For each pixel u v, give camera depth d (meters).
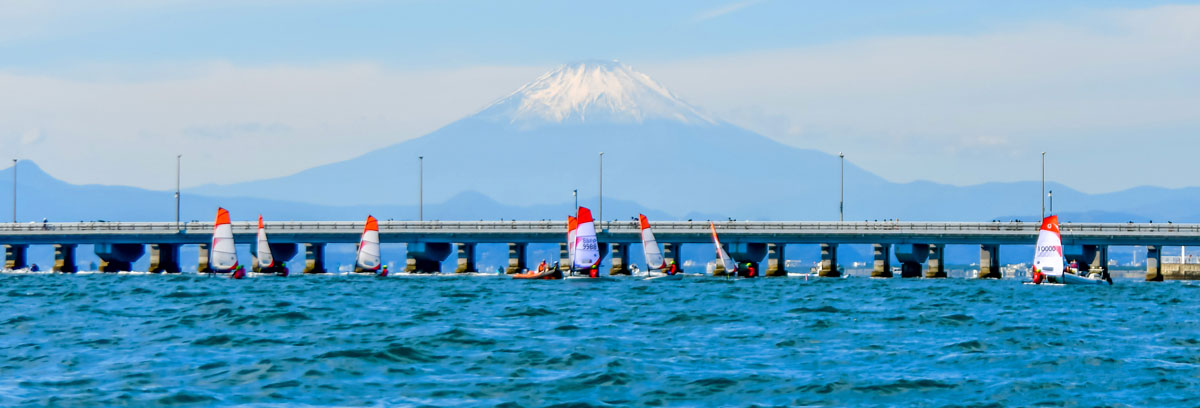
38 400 72.38
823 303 151.50
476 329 110.38
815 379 80.00
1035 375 82.12
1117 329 114.69
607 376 80.62
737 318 124.19
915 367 85.81
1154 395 74.56
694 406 72.12
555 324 117.00
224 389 76.81
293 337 103.81
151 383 78.69
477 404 72.12
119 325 113.75
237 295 162.75
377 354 89.81
